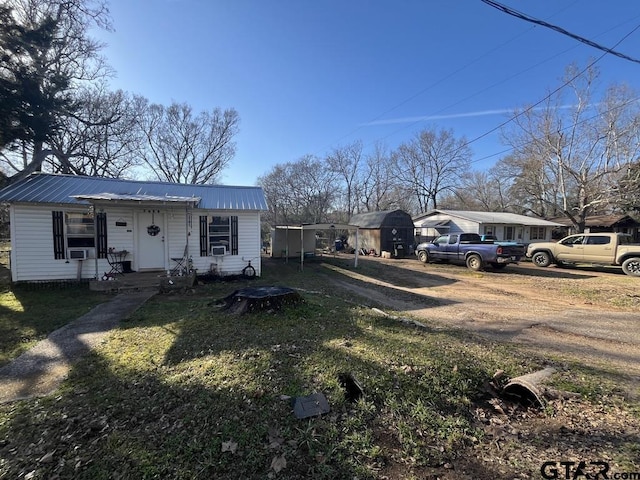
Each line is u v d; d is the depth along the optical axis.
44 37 13.34
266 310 5.98
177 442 2.47
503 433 2.66
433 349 4.35
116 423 2.76
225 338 4.75
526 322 6.36
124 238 10.23
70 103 16.08
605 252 13.50
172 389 3.29
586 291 9.58
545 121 20.19
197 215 11.00
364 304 7.50
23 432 2.69
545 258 15.42
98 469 2.22
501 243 14.85
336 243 25.41
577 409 3.01
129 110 26.59
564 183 22.78
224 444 2.44
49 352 4.50
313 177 39.91
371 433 2.59
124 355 4.30
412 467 2.23
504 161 29.61
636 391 3.36
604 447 2.43
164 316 6.23
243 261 11.59
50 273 9.52
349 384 3.37
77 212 9.79
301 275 12.53
